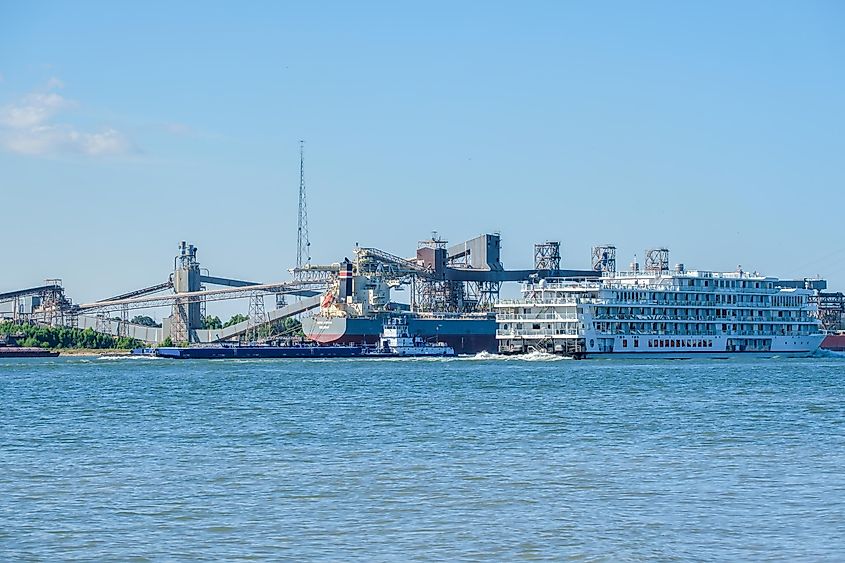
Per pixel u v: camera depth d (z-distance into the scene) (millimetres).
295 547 78500
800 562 74312
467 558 75625
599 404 175250
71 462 114125
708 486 98312
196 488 98812
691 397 188875
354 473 105938
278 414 161625
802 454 116750
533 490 97000
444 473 105625
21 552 77438
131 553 77188
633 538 80125
